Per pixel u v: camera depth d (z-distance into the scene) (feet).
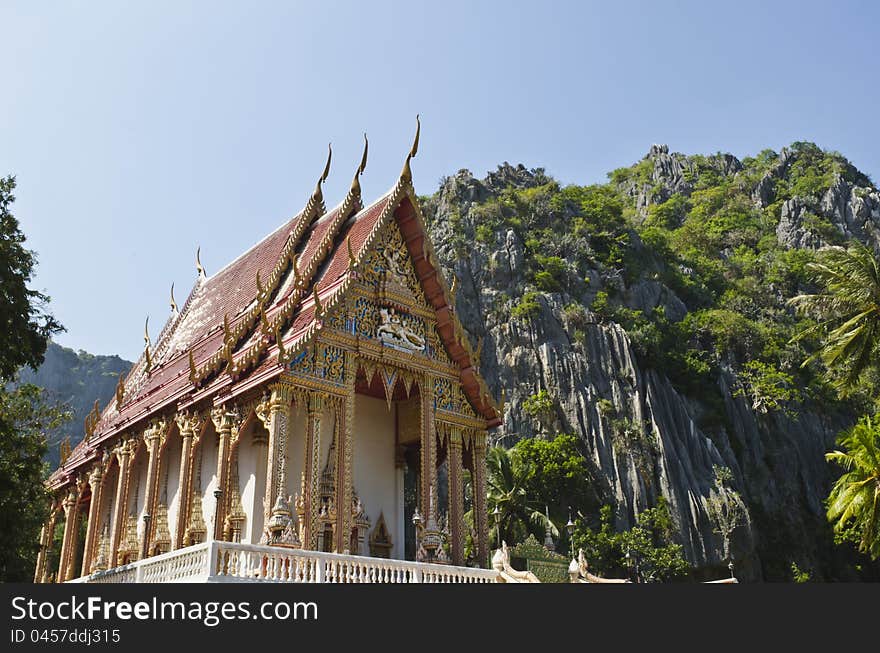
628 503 331.98
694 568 317.22
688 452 372.17
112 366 527.40
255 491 81.10
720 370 432.25
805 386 431.84
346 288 85.30
